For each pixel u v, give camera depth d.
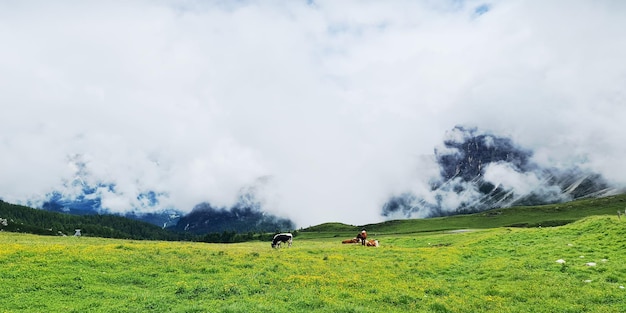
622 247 42.34
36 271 32.22
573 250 43.94
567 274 34.66
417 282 34.00
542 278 33.38
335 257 46.19
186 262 39.25
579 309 25.38
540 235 56.97
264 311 24.58
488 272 37.12
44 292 28.00
